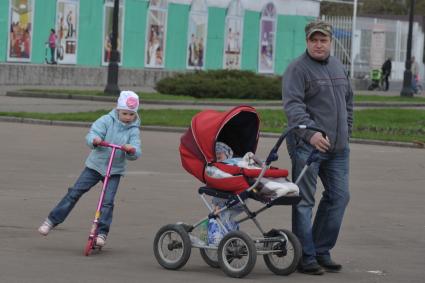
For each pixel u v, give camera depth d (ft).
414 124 209.05
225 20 387.14
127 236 73.97
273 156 59.62
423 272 65.00
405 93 329.31
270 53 417.08
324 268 64.08
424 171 128.47
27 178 104.12
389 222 85.61
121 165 68.28
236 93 273.54
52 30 306.35
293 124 61.72
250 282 59.52
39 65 291.99
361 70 448.65
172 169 117.60
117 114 68.74
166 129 172.45
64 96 243.81
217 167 61.05
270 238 61.46
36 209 84.33
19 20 296.51
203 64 379.35
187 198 94.32
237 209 62.85
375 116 221.87
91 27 325.21
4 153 125.80
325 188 64.13
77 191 68.39
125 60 341.82
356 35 447.01
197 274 61.62
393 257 69.92
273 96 281.13
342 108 63.00
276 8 416.67
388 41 479.82
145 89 319.06
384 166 132.46
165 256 64.08
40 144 138.82
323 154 62.59
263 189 60.03
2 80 279.08
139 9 344.90
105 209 67.51
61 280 58.03
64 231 74.74
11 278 57.82
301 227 62.54
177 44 365.40
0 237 71.31
